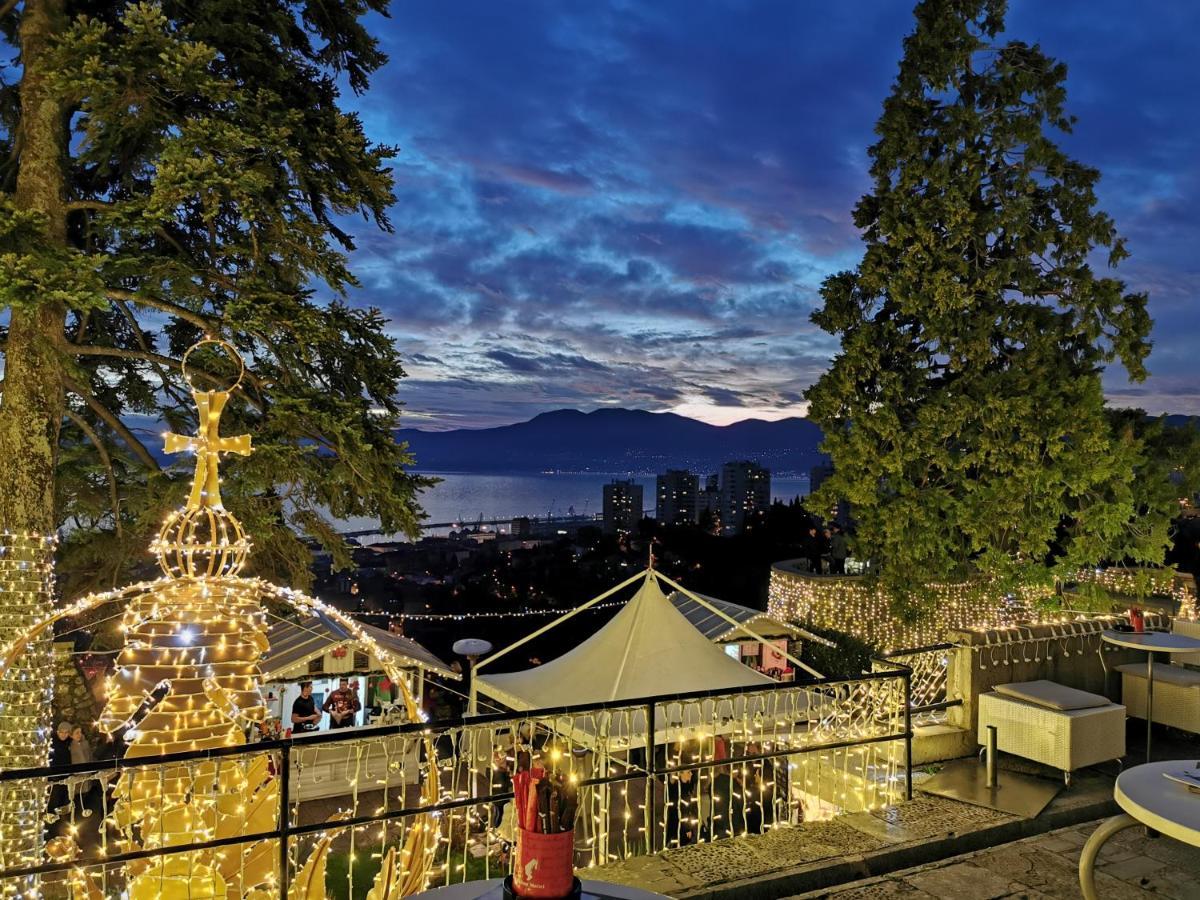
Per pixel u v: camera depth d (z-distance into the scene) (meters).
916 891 4.66
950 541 16.62
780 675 16.59
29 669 8.89
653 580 9.97
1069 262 16.77
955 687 6.89
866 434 16.92
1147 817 3.29
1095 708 6.22
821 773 7.06
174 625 3.35
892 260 17.61
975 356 16.66
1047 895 4.61
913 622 17.16
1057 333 16.72
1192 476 16.89
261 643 3.49
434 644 30.94
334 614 3.88
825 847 5.09
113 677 3.26
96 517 12.20
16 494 9.20
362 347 11.13
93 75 7.96
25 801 8.53
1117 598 16.69
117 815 3.27
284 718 12.68
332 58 11.48
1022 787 6.05
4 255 7.52
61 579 11.91
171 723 3.39
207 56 8.24
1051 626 7.15
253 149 9.17
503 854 6.55
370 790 11.93
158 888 3.28
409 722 3.96
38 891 4.58
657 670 8.59
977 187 17.12
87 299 8.00
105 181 11.16
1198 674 7.23
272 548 10.98
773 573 24.14
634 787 8.64
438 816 3.92
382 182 10.12
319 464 10.47
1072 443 16.02
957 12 17.03
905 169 17.09
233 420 11.01
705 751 9.22
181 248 10.70
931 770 6.51
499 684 9.76
